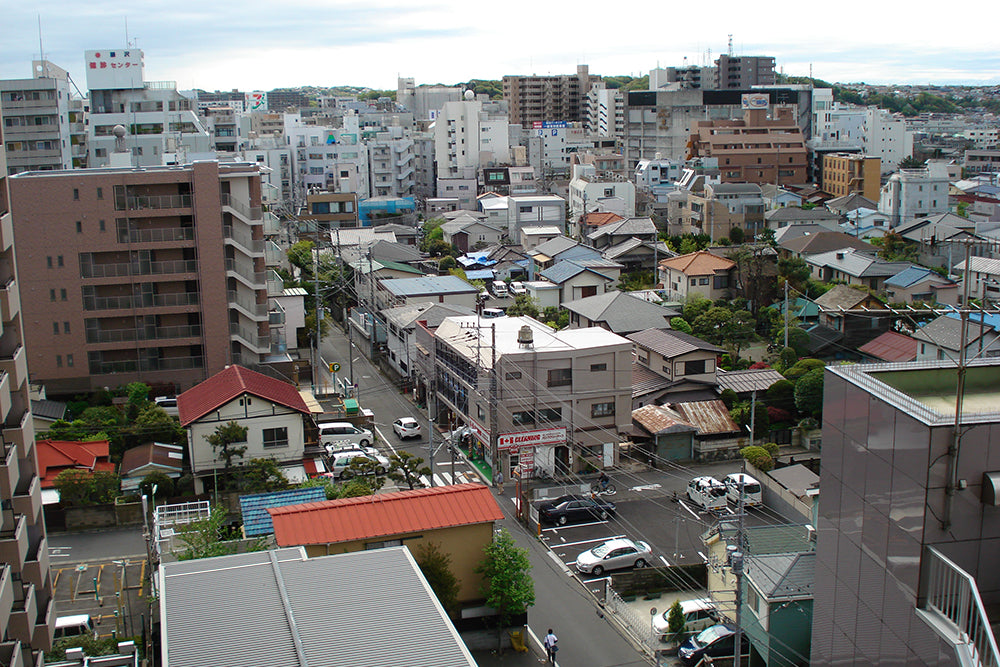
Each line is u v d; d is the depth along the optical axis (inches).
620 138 6953.7
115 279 1989.4
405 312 2425.0
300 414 1658.5
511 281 3368.6
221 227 2012.8
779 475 1571.1
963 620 596.4
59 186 1943.9
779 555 1122.7
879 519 690.2
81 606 1257.4
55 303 1973.4
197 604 767.7
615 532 1499.8
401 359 2359.7
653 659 1135.0
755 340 2561.5
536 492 1614.2
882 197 4347.9
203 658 684.7
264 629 725.3
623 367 1791.3
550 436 1688.0
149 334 2030.0
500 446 1663.4
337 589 795.4
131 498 1540.4
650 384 1979.6
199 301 2033.7
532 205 4217.5
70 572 1359.5
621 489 1680.6
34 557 932.6
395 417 2092.8
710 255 2977.4
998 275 2615.7
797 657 1047.6
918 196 4153.5
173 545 1264.8
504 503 1626.5
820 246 3255.4
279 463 1656.0
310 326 2509.8
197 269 2022.6
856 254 2928.2
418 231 4296.3
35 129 3484.3
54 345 1987.0
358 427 1980.8
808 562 1093.8
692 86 7662.4
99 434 1721.2
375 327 2571.4
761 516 1536.7
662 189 4722.0
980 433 632.4
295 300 2498.8
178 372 2053.4
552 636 1126.4
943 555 634.8
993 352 865.5
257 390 1646.2
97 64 3710.6
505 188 5374.0
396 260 3403.1
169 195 2000.5
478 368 1782.7
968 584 591.2
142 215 1983.3
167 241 2004.2
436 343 2047.2
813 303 2679.6
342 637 716.0
